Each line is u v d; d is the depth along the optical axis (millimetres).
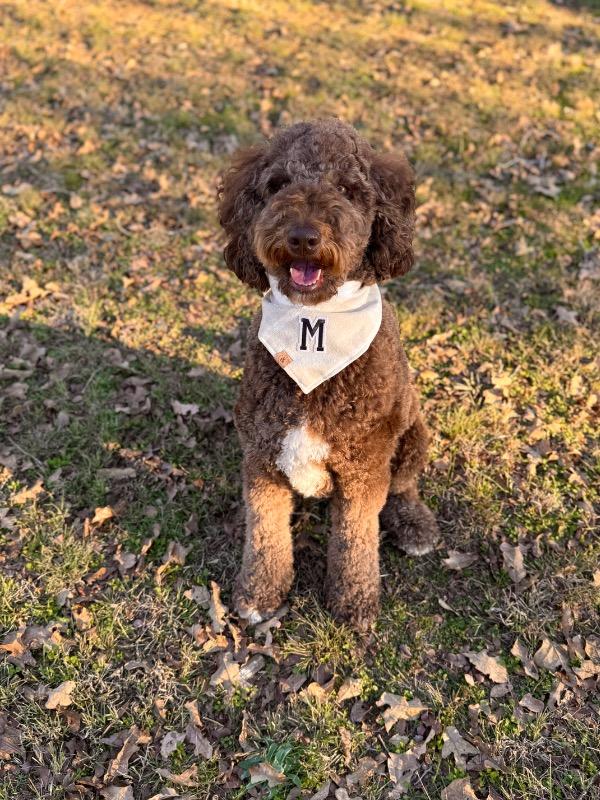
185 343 1682
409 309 1776
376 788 987
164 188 2150
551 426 1479
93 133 2377
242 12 3318
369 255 1065
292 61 2877
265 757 1015
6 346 1630
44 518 1312
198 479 1383
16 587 1202
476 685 1100
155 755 1023
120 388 1567
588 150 2326
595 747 1023
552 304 1784
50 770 998
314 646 1138
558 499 1346
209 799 978
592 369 1600
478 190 2154
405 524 1276
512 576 1230
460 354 1662
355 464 1039
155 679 1106
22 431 1462
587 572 1239
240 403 1091
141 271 1874
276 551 1166
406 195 1066
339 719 1062
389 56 2947
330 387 1002
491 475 1399
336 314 1017
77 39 2986
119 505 1330
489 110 2541
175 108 2529
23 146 2312
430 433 1441
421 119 2490
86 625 1158
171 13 3281
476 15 3404
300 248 915
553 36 3174
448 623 1185
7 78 2686
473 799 965
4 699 1060
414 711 1062
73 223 2002
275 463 1055
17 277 1824
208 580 1244
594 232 1987
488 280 1856
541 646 1139
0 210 2029
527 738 1036
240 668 1118
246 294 1821
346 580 1155
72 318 1713
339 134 1005
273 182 1015
